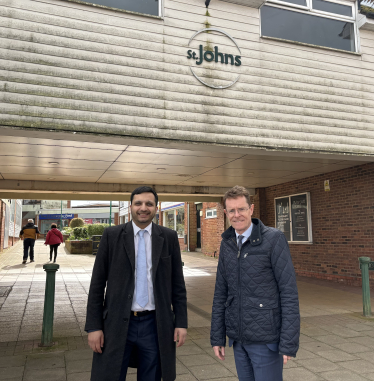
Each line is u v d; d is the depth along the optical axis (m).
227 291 2.57
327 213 10.06
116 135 5.43
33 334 5.16
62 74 5.23
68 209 53.44
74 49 5.34
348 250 9.33
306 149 6.70
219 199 14.38
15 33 5.06
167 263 2.53
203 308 6.95
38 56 5.14
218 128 6.09
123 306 2.37
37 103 5.05
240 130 6.23
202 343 4.79
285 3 7.00
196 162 8.52
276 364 2.26
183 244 21.67
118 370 2.29
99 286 2.42
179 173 10.06
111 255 2.45
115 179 11.02
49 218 54.09
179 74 5.92
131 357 2.54
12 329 5.42
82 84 5.32
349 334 5.14
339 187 9.66
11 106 4.91
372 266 6.24
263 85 6.50
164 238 2.57
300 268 11.06
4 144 6.63
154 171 9.66
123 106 5.52
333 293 8.23
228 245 2.48
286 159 8.28
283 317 2.21
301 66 6.86
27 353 4.33
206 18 6.21
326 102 6.97
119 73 5.55
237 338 2.32
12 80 4.96
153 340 2.44
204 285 9.70
